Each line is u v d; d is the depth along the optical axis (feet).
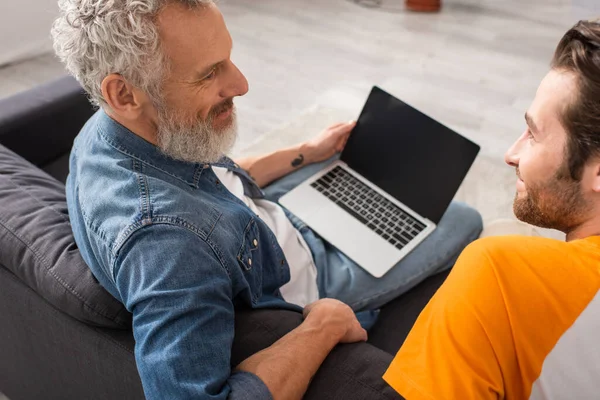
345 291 4.30
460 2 12.00
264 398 2.70
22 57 9.50
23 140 4.99
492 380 2.25
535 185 2.34
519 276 2.23
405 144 4.80
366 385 2.91
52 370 3.70
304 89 9.26
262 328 3.21
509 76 9.62
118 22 2.85
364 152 5.03
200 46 3.01
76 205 3.34
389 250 4.48
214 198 3.54
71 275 3.18
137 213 2.97
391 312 4.34
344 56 10.17
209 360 2.68
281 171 5.14
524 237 2.34
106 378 3.24
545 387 2.20
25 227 3.44
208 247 3.01
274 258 3.81
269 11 11.56
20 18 9.13
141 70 2.96
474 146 4.43
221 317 2.85
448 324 2.32
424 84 9.40
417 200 4.73
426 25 11.18
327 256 4.55
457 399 2.25
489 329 2.24
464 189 6.77
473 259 2.36
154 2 2.86
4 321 3.78
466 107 8.83
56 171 5.24
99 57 2.97
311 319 3.22
